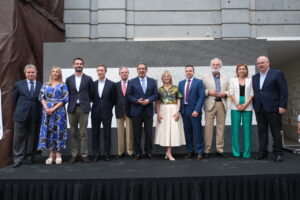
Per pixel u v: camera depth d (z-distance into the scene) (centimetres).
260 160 354
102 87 375
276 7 610
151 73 450
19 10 421
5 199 259
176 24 607
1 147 384
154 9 607
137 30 605
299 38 600
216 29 608
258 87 351
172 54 452
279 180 266
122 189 258
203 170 290
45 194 258
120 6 596
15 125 339
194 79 376
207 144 379
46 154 426
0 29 405
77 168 314
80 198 256
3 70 395
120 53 454
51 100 343
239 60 448
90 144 437
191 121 371
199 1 609
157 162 349
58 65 453
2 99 390
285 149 456
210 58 450
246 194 263
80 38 597
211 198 262
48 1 515
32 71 354
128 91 371
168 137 357
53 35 531
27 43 441
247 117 373
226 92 384
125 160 371
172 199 258
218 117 386
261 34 609
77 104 353
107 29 595
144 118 373
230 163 333
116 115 409
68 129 435
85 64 453
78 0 597
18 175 277
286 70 841
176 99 373
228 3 603
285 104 332
